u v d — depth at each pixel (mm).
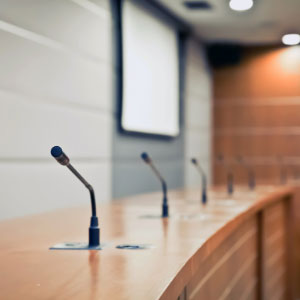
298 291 8008
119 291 1510
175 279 1707
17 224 3074
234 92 8695
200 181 8344
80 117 4730
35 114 4043
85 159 4840
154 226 2955
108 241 2426
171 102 6957
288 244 6246
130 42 5707
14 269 1813
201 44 8367
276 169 8555
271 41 8312
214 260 3059
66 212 3791
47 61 4188
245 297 4137
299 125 8445
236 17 6922
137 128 5934
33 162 4043
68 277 1687
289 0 6148
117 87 5520
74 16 4598
